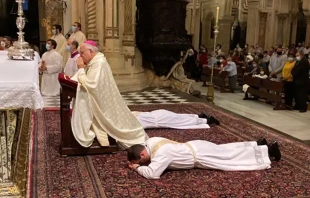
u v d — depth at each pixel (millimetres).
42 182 4160
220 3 22688
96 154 5125
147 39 12062
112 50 11656
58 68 9391
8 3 17062
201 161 4633
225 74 13203
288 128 8008
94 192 3949
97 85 4930
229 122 7395
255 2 21969
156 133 6270
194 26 22062
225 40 23078
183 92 11695
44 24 12516
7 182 3928
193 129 6664
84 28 12148
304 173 4734
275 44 21953
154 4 11656
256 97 12008
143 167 4422
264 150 4945
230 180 4402
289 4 21531
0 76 2967
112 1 11391
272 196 4012
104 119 5090
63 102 4914
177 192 4016
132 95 10734
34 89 2777
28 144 5273
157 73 12617
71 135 5016
